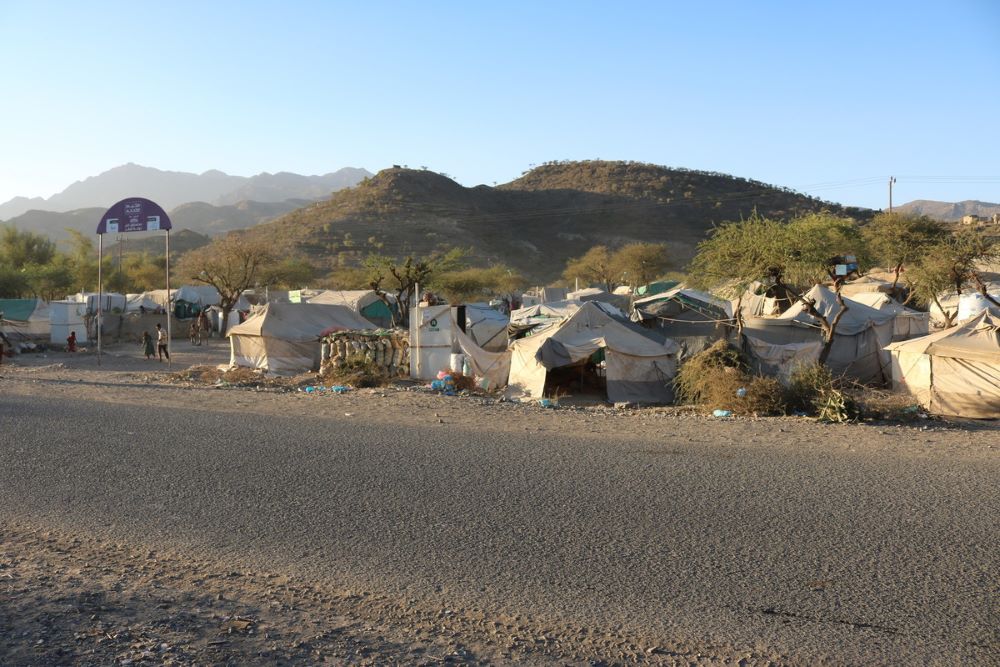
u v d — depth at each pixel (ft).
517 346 66.95
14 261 257.55
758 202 493.77
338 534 22.22
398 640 15.25
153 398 54.24
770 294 82.74
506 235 448.65
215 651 14.40
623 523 23.04
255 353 85.25
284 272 199.52
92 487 27.48
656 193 512.22
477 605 17.15
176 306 178.09
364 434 38.47
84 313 135.54
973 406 55.06
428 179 511.81
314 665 13.99
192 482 28.22
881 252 122.42
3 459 32.07
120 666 13.65
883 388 74.69
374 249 352.28
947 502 24.88
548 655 14.73
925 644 15.10
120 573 18.92
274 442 36.17
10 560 19.72
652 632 15.75
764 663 14.44
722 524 22.84
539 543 21.34
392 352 76.23
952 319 99.09
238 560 20.08
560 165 614.75
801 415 48.60
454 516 23.90
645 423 43.21
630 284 229.66
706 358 59.57
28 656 13.87
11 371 83.71
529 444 35.78
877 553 20.16
